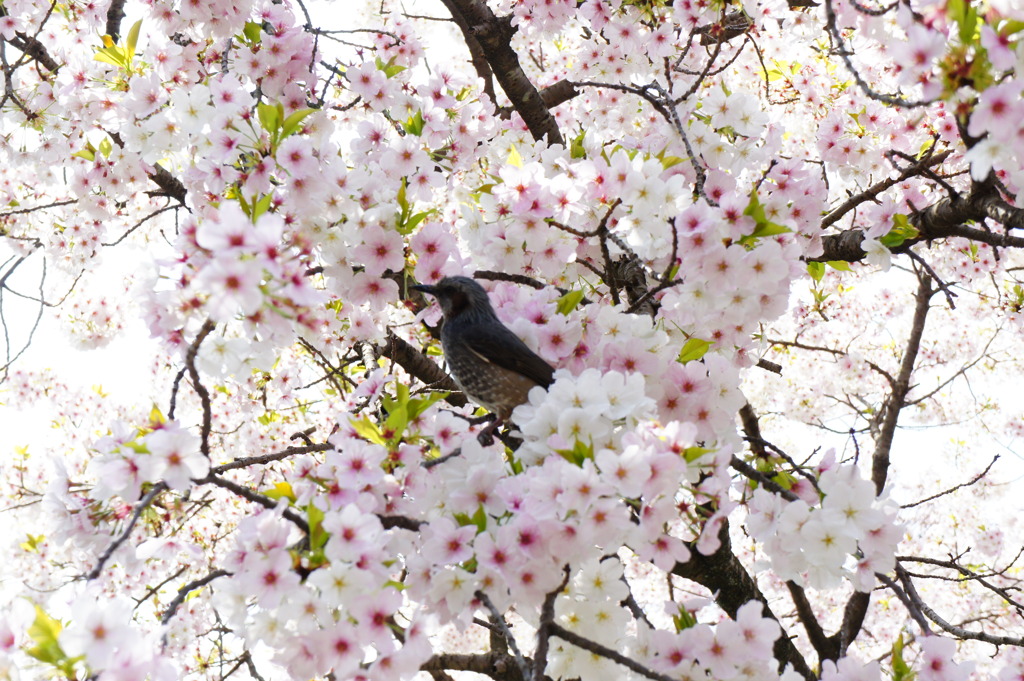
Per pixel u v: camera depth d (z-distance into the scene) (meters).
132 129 5.32
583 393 3.83
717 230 4.21
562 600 4.07
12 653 3.07
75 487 4.47
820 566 3.99
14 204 8.39
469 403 6.28
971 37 3.23
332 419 8.29
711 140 5.59
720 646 3.81
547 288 4.92
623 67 7.44
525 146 6.86
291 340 3.71
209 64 6.15
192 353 3.48
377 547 3.41
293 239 3.98
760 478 4.30
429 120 6.09
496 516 3.86
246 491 3.68
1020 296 9.05
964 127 3.74
